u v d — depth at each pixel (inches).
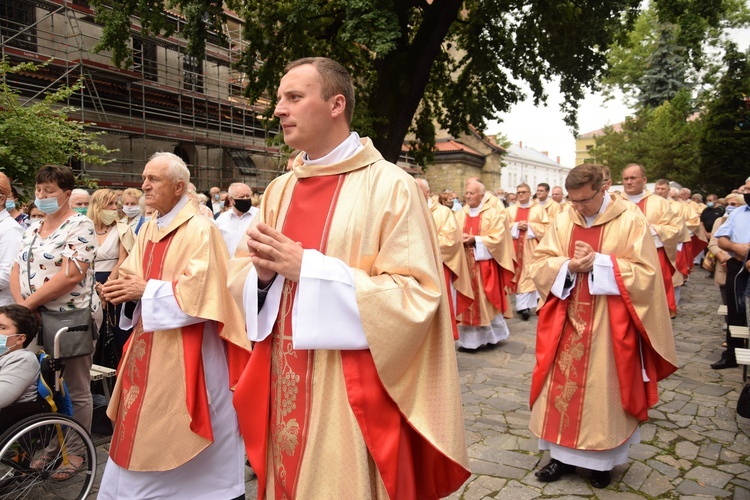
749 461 143.6
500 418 175.3
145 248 116.1
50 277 131.1
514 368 231.5
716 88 989.2
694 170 1072.2
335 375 65.5
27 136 350.0
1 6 551.5
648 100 1400.1
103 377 160.1
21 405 119.0
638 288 123.8
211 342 110.7
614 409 126.3
